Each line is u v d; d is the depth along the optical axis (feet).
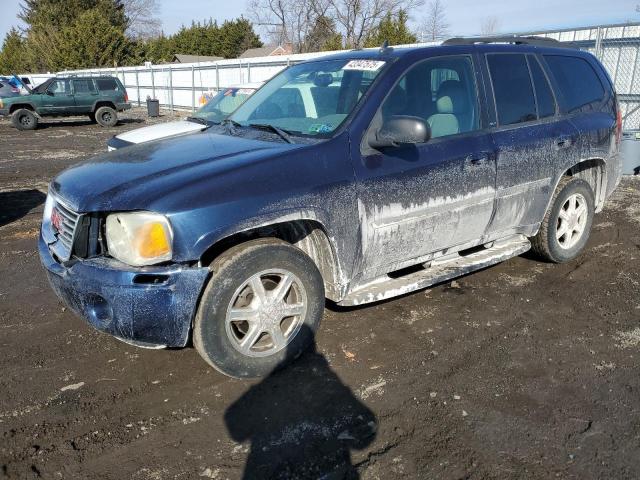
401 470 8.50
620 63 41.55
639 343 12.27
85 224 9.84
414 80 12.50
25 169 38.70
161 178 9.98
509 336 12.61
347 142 11.21
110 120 72.84
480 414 9.80
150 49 176.65
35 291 15.64
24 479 8.41
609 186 17.69
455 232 13.15
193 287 9.57
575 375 11.02
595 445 8.98
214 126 14.42
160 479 8.38
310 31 167.73
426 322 13.28
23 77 117.19
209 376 11.11
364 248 11.52
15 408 10.14
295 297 11.05
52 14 177.37
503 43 14.85
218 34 202.90
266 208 9.96
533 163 14.34
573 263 17.12
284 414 9.88
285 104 13.47
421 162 12.04
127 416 9.89
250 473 8.48
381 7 149.69
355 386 10.71
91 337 12.80
